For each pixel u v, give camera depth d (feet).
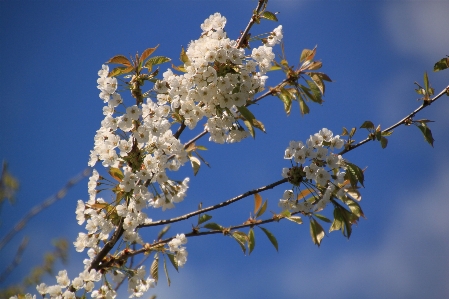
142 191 5.19
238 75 5.19
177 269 5.31
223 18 5.29
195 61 5.18
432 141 5.38
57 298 5.21
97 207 5.25
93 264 5.27
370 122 5.35
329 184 5.26
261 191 5.32
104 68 5.19
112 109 5.17
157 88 5.19
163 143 5.22
